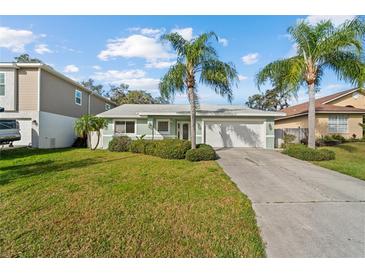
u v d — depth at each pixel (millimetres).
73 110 20438
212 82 11922
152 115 16312
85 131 15578
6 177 7129
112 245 3223
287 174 7859
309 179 7168
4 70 15328
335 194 5637
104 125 15812
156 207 4668
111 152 14484
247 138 16109
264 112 16109
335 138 17531
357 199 5262
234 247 3223
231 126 16078
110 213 4328
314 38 10883
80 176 7348
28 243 3238
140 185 6305
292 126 23062
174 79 11680
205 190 5867
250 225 3873
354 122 19016
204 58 11633
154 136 16859
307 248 3225
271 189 6094
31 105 15648
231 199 5180
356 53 10211
